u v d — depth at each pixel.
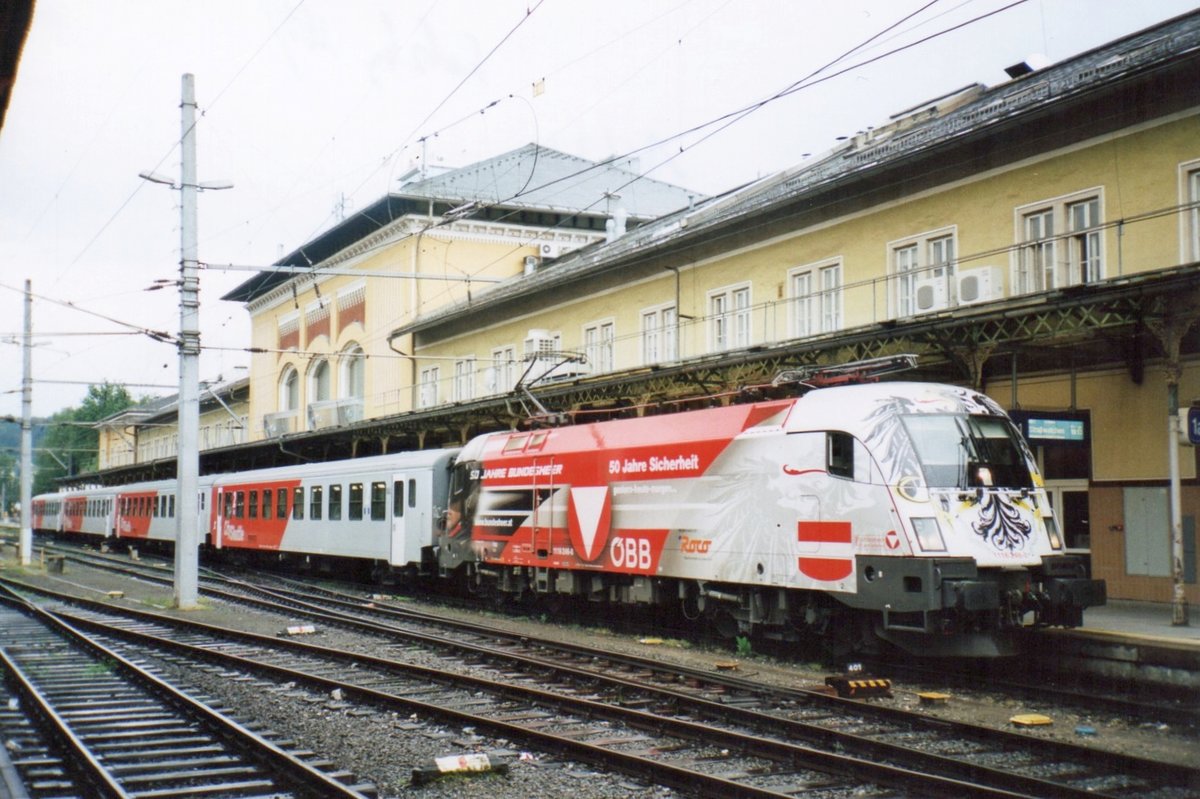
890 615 13.02
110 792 8.02
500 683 12.08
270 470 33.97
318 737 9.87
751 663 14.45
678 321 26.55
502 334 35.12
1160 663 12.20
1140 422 16.31
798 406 14.48
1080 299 13.67
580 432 19.20
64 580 31.23
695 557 15.88
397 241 39.00
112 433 92.75
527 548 20.08
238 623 20.08
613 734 9.91
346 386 46.50
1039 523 13.12
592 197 44.12
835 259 22.00
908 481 12.74
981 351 15.66
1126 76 15.45
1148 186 16.08
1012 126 17.44
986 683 12.52
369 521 27.12
